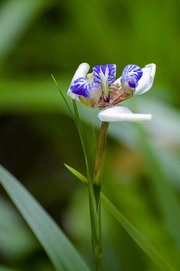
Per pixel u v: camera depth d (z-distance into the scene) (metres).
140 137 0.79
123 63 1.20
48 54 1.23
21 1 1.10
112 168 1.15
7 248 0.96
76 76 0.59
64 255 0.59
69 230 1.09
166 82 1.15
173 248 0.84
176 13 1.13
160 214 0.94
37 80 0.98
